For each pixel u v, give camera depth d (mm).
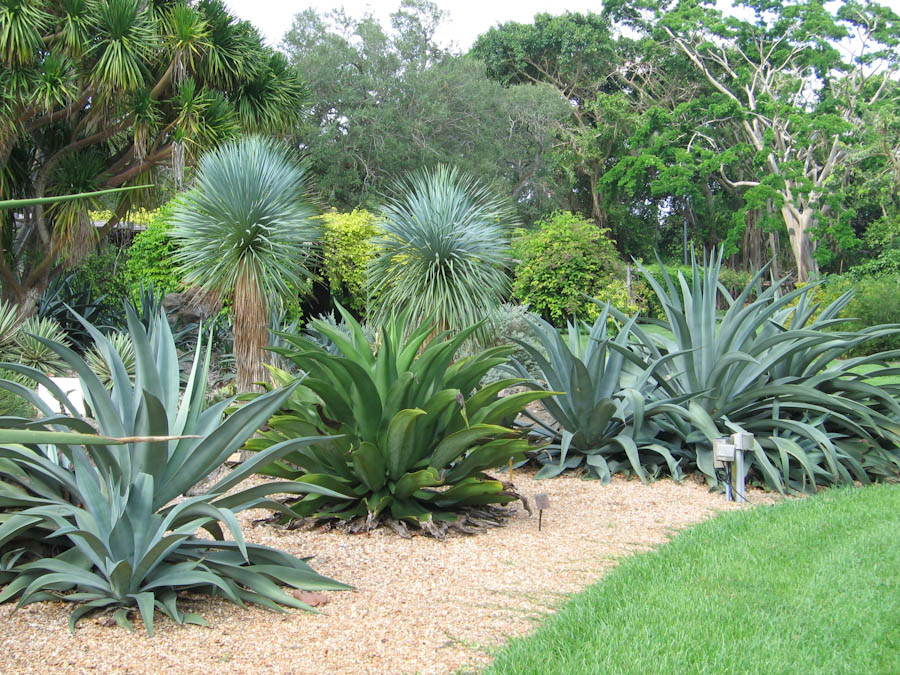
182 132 13445
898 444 7441
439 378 5609
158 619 3438
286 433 5297
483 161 32906
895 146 32406
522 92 35875
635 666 2955
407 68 33000
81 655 3012
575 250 19250
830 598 3854
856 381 7684
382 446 5379
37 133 14461
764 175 33531
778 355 7609
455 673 2975
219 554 3916
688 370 7637
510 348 5770
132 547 3479
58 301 14352
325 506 5410
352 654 3148
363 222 17141
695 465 7547
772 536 5031
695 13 34938
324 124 31953
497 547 4910
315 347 5645
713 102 34406
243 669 2963
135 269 15672
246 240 7230
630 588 3971
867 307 18812
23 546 3795
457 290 7559
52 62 12500
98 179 14352
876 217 41250
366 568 4406
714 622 3490
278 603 3721
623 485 6992
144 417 3492
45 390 5477
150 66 14906
